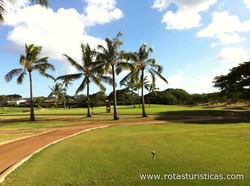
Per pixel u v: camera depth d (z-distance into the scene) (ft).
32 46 124.26
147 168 32.32
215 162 34.35
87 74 135.44
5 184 27.99
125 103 306.35
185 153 40.29
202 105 257.34
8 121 124.67
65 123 106.52
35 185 27.43
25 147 52.06
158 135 61.98
